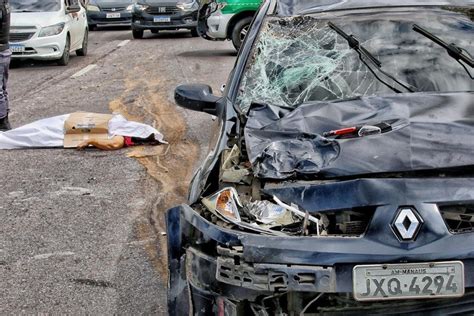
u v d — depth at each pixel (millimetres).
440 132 3672
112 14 26219
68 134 8727
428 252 3129
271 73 4641
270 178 3584
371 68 4555
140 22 22391
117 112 10664
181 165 7863
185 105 4754
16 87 13727
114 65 16422
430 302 3189
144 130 8672
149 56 17781
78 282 5109
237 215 3449
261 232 3326
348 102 4156
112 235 5930
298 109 4184
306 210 3383
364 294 3145
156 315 4594
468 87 4414
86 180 7441
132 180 7387
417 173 3449
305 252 3191
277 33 4840
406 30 4691
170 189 7051
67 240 5859
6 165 8109
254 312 3322
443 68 4504
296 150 3725
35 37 16234
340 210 3334
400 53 4602
